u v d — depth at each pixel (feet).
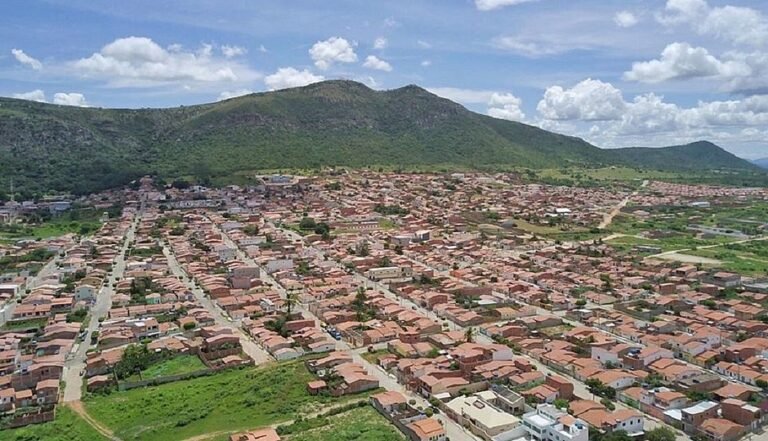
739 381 621.72
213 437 514.27
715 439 491.72
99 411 570.46
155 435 522.06
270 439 488.02
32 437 524.11
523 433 502.79
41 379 637.71
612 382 593.01
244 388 610.24
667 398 543.39
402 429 511.40
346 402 576.61
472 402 546.67
